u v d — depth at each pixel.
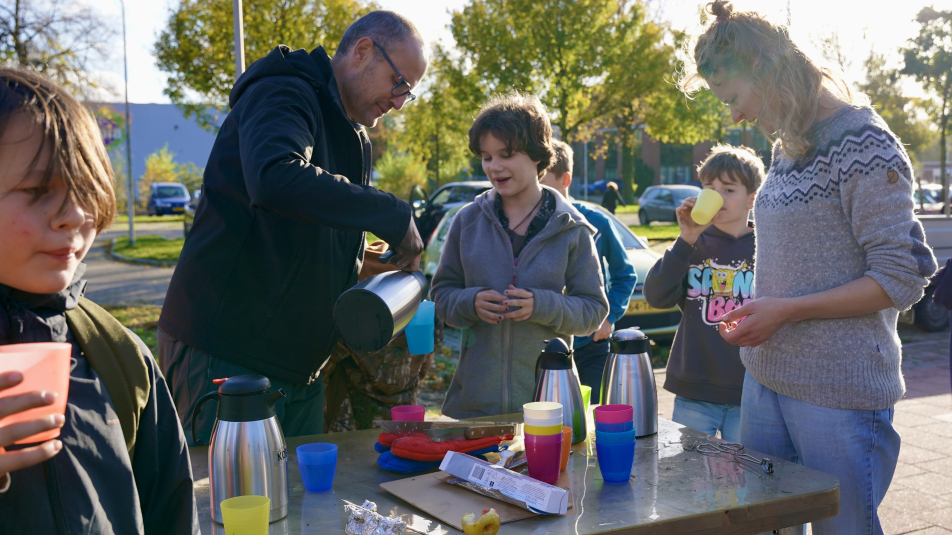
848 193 1.71
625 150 33.31
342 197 1.72
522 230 2.47
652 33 16.56
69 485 0.97
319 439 1.94
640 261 5.95
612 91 17.19
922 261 1.64
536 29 15.81
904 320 7.67
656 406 1.98
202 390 2.02
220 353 2.03
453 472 1.56
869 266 1.71
